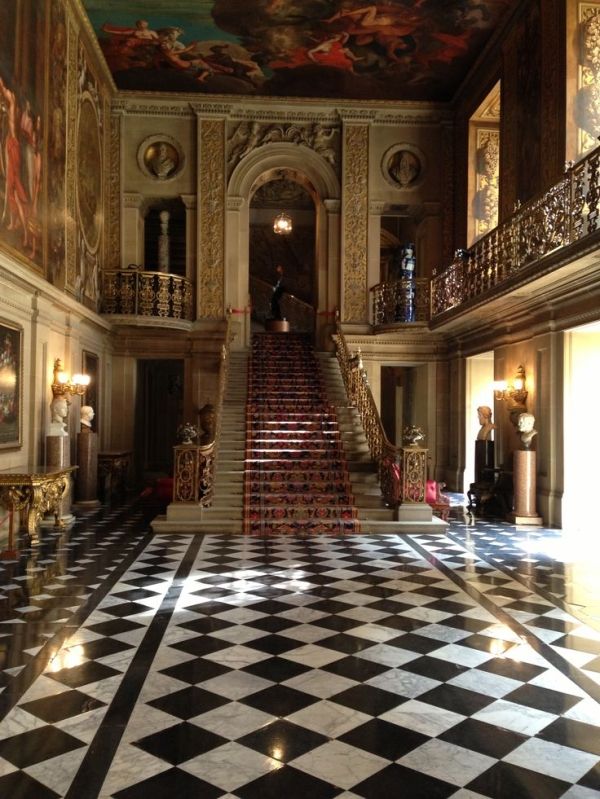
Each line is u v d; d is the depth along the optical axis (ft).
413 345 58.23
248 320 57.62
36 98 35.45
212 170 57.11
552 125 38.24
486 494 41.39
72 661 16.48
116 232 55.77
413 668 16.22
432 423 58.18
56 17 39.06
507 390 42.14
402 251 68.03
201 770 11.50
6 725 13.09
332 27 45.70
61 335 40.73
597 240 27.20
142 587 23.45
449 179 57.82
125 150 56.49
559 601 21.97
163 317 52.01
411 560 28.04
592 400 36.94
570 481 36.63
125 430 55.62
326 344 58.44
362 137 57.93
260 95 56.70
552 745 12.53
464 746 12.46
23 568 26.32
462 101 55.52
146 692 14.67
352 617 20.17
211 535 33.58
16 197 32.35
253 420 46.24
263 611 20.71
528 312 40.50
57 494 32.37
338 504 36.99
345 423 46.32
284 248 80.07
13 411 32.40
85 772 11.39
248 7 43.42
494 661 16.72
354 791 10.93
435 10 43.78
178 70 52.44
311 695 14.62
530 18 41.29
